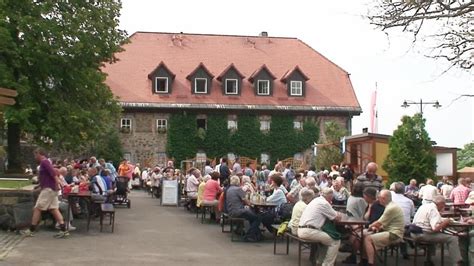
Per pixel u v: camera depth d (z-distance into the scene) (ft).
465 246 43.57
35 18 92.48
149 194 124.77
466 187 73.51
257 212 57.88
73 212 68.90
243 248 52.08
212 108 182.70
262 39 207.31
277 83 192.44
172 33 203.51
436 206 45.06
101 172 77.97
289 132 186.91
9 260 42.88
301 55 204.33
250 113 185.88
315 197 47.09
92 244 51.44
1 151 88.99
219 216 70.28
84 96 102.27
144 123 181.37
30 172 110.52
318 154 156.76
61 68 96.12
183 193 95.09
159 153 181.68
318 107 187.83
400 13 44.19
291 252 50.24
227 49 201.26
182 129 182.19
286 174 92.53
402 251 49.39
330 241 41.93
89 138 104.17
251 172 103.35
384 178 102.37
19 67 91.86
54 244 50.60
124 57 192.24
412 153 78.13
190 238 57.47
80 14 95.91
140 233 59.88
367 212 45.80
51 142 104.42
